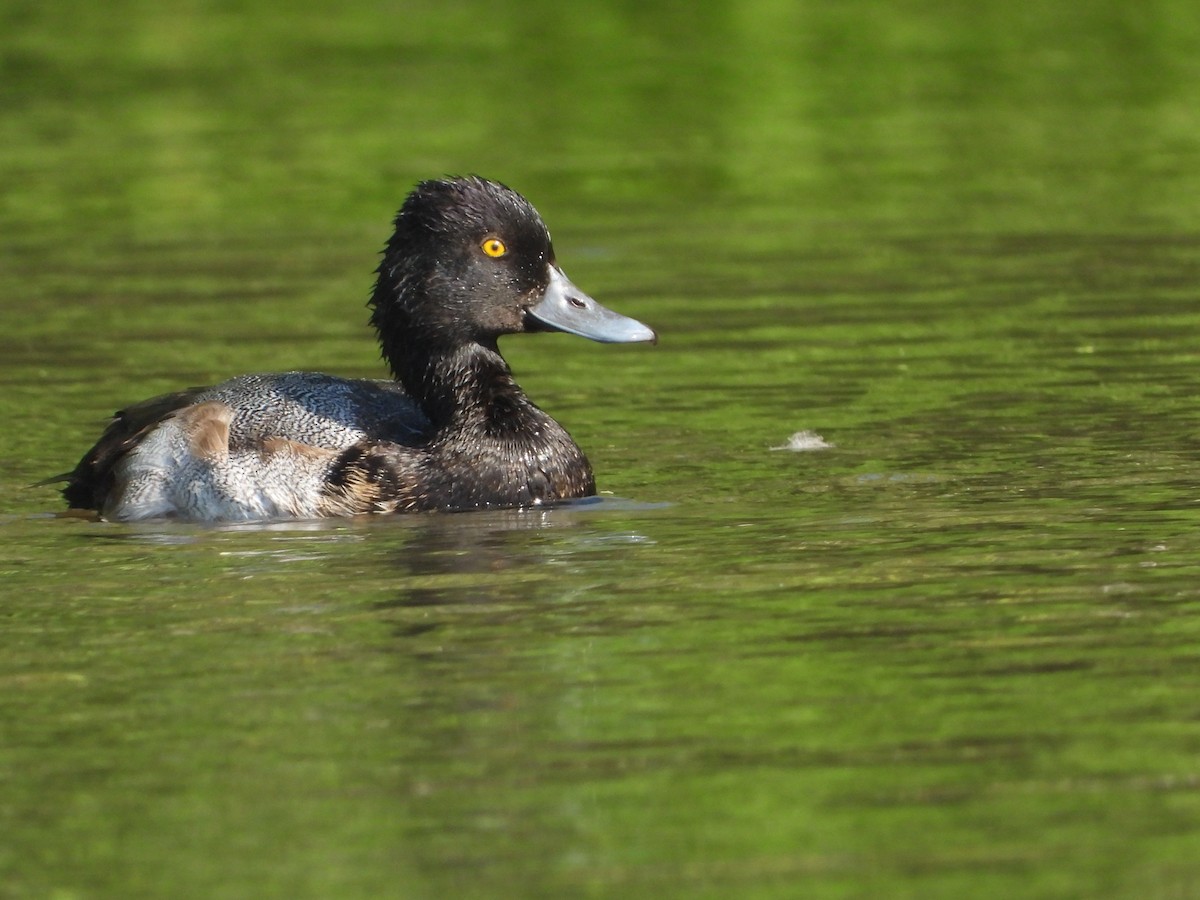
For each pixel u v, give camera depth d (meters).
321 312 17.31
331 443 11.67
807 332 16.06
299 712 7.62
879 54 29.66
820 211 21.50
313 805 6.72
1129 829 6.36
